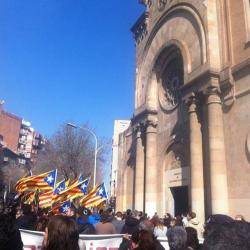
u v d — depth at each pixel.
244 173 17.72
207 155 20.08
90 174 44.31
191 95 21.38
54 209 18.20
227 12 20.80
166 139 26.47
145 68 30.58
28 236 10.05
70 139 49.16
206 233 2.60
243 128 18.23
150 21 30.47
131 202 30.97
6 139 105.56
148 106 28.80
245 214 17.23
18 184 19.44
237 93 18.97
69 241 3.79
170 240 5.80
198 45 22.42
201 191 20.00
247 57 18.70
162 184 26.11
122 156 34.38
